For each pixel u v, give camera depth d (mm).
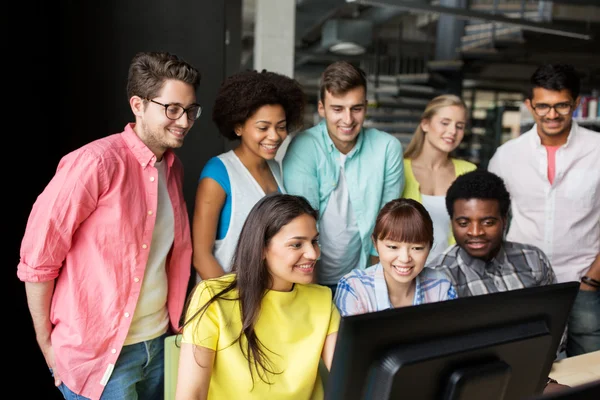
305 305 1225
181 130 1369
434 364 701
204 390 1116
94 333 1320
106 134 2447
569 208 2139
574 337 2180
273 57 3418
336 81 1743
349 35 7004
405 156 2240
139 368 1422
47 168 2213
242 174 1679
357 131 1822
